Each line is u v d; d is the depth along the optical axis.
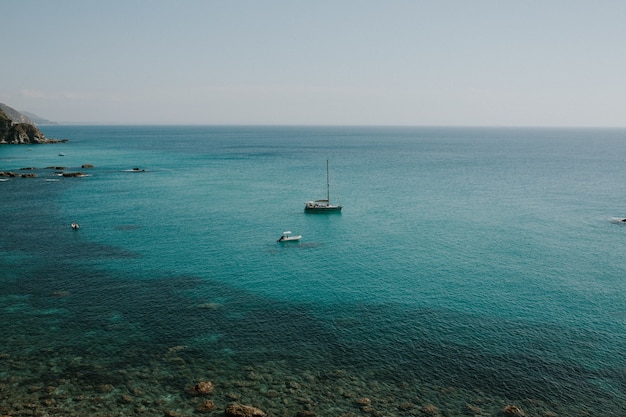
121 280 57.59
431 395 34.84
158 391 34.88
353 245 74.25
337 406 33.34
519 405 33.81
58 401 33.34
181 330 44.66
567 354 40.78
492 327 45.69
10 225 84.31
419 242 75.81
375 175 162.00
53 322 45.81
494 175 162.38
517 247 72.69
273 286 56.25
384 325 46.03
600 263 64.81
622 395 35.06
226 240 76.56
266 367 38.44
